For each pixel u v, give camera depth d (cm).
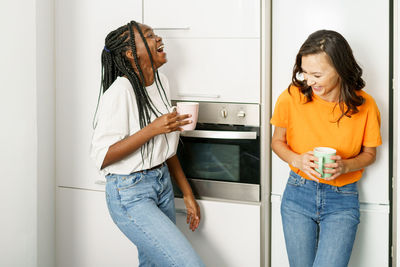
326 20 178
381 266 183
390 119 178
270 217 200
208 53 186
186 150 197
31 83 198
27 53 196
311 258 165
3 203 202
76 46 204
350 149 159
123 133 156
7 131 199
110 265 213
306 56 146
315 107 159
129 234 161
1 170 200
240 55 181
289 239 165
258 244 188
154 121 153
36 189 203
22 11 194
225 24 182
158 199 170
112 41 163
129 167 160
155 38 163
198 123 192
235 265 193
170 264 153
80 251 217
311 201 162
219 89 186
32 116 199
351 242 156
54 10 206
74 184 214
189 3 185
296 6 181
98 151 154
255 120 183
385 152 178
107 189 165
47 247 215
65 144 212
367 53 175
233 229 192
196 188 197
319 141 160
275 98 189
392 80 177
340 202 159
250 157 187
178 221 200
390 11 175
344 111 155
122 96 156
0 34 194
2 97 197
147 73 164
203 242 197
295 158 157
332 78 146
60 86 209
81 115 207
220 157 192
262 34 177
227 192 192
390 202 183
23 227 205
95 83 203
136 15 194
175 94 193
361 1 174
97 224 212
